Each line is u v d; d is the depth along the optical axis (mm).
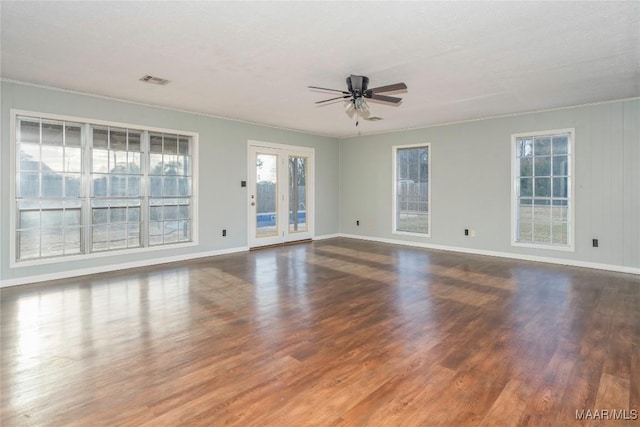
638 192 5055
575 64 3773
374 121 6672
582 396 2131
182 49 3414
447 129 6852
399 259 6086
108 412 1986
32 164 4598
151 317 3395
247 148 6832
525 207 6070
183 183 6020
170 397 2127
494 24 2908
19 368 2457
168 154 5824
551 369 2441
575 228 5539
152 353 2678
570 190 5578
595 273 5086
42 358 2598
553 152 5770
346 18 2814
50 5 2643
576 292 4176
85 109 4926
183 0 2568
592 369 2438
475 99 5125
